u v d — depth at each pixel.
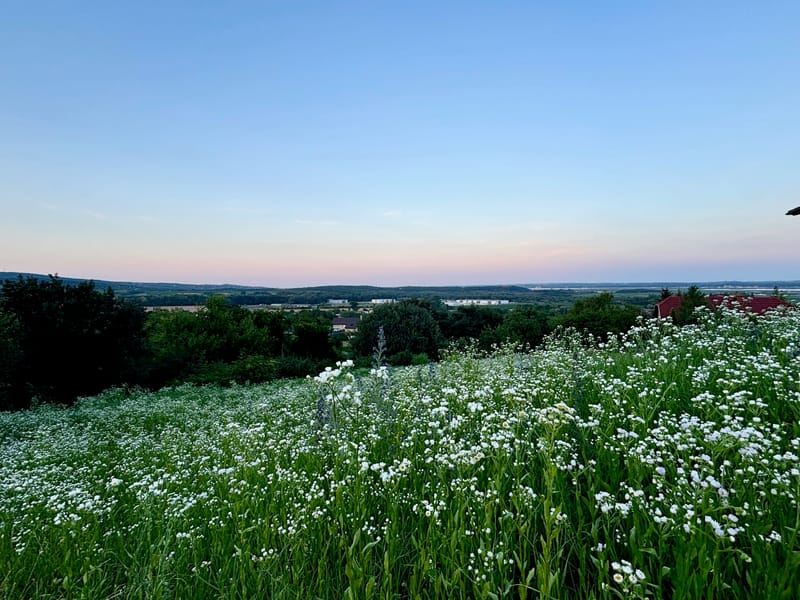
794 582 2.18
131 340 25.44
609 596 2.39
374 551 3.59
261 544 3.82
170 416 15.48
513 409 5.25
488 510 3.04
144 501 4.77
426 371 10.38
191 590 3.39
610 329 34.22
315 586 3.28
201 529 4.45
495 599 2.44
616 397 5.38
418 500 3.91
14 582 3.94
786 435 3.92
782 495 2.69
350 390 5.45
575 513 3.41
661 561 2.42
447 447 4.18
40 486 7.37
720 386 5.18
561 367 8.54
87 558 3.84
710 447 3.16
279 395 15.73
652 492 3.14
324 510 4.06
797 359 5.48
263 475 5.54
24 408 21.22
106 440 12.67
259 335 45.38
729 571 2.53
